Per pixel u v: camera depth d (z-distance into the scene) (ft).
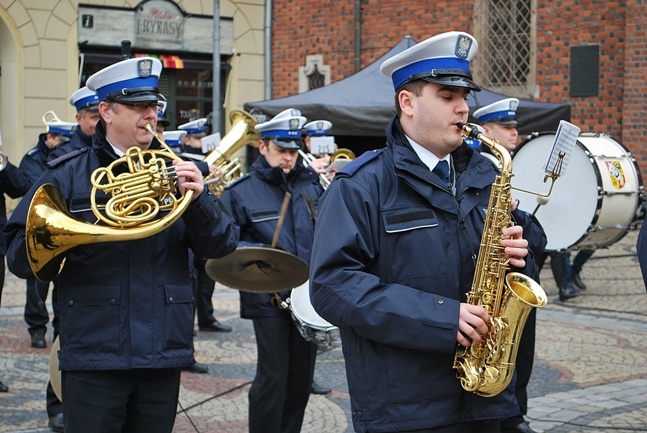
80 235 11.58
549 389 22.97
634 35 46.60
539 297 10.40
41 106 54.03
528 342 17.38
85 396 12.33
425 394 10.55
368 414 10.68
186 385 23.56
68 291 12.41
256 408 17.37
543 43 49.90
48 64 54.08
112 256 12.38
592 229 22.98
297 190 18.89
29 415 20.74
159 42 57.41
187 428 20.01
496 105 22.74
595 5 48.32
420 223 10.72
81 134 20.06
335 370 25.34
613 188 23.12
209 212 12.50
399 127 11.19
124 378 12.41
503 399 10.89
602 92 48.52
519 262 10.88
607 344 27.84
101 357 12.23
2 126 54.49
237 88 59.98
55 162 12.79
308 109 36.04
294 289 16.72
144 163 12.09
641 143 46.83
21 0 52.85
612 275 39.81
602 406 21.36
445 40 10.67
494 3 51.19
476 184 11.11
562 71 49.49
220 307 34.55
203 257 13.09
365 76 37.22
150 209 11.87
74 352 12.30
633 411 20.90
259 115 35.35
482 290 10.70
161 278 12.59
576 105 49.26
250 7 59.88
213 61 54.85
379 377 10.64
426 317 10.19
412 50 10.75
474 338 10.23
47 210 11.69
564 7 49.16
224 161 25.48
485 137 10.93
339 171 11.03
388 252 10.71
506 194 10.83
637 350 27.07
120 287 12.36
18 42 53.11
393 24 53.93
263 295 17.21
